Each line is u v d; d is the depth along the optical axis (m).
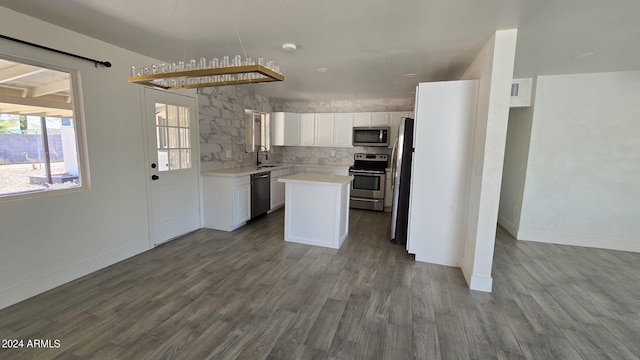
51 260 2.48
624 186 3.67
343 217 3.83
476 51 2.87
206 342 1.86
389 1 1.90
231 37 2.60
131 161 3.14
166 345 1.83
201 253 3.35
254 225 4.50
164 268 2.94
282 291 2.53
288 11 2.07
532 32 2.34
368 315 2.20
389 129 5.68
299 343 1.87
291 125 6.15
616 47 2.64
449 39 2.55
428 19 2.16
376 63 3.37
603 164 3.71
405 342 1.90
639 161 3.59
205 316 2.14
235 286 2.60
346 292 2.53
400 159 3.68
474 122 2.89
